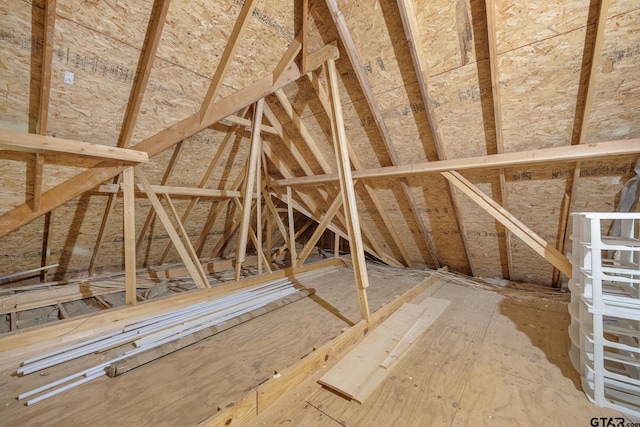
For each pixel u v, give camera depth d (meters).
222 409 1.29
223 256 5.71
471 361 1.97
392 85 2.60
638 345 1.74
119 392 1.56
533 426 1.38
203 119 2.40
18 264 3.25
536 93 2.21
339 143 2.34
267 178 4.34
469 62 2.22
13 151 1.84
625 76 1.91
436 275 4.22
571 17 1.82
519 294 3.58
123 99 2.01
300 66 2.66
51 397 1.51
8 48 1.51
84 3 1.54
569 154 2.31
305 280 4.09
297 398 1.56
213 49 2.10
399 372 1.83
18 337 1.88
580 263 1.79
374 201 3.90
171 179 3.43
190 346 2.10
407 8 2.02
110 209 3.16
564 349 2.16
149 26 1.77
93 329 2.15
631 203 2.48
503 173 2.81
